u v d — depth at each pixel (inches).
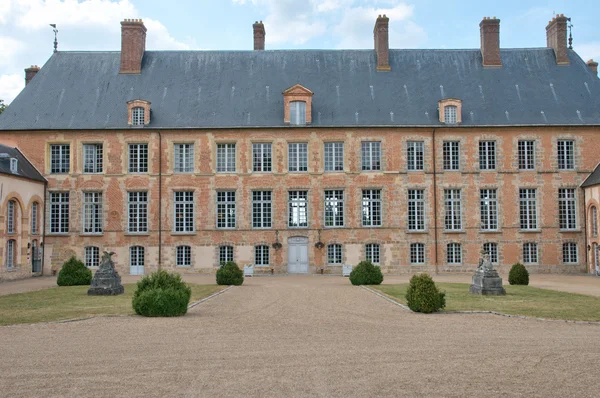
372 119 1648.6
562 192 1649.9
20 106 1669.5
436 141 1644.9
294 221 1646.2
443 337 573.6
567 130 1642.5
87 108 1665.8
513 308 791.7
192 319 700.0
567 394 378.3
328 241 1631.4
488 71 1775.3
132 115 1630.2
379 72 1774.1
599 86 1734.7
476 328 629.0
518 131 1642.5
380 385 398.6
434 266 1626.5
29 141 1622.8
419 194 1647.4
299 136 1641.2
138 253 1625.2
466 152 1642.5
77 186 1625.2
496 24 1795.0
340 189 1640.0
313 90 1720.0
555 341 550.3
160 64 1785.2
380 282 1221.1
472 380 410.9
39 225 1593.3
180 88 1721.2
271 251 1628.9
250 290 1082.7
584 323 660.7
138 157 1641.2
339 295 978.7
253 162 1643.7
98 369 444.8
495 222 1646.2
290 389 389.1
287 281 1355.8
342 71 1780.3
